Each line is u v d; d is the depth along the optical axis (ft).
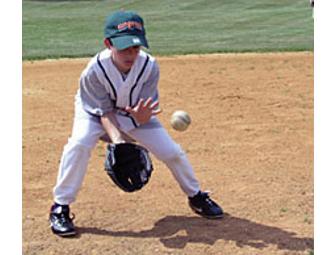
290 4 132.46
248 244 27.14
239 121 48.19
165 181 35.01
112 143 28.19
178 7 134.82
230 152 40.52
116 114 28.60
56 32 106.11
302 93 57.11
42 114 50.47
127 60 26.58
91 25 114.52
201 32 104.01
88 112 28.09
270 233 28.25
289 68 68.64
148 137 28.78
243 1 138.31
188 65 71.05
